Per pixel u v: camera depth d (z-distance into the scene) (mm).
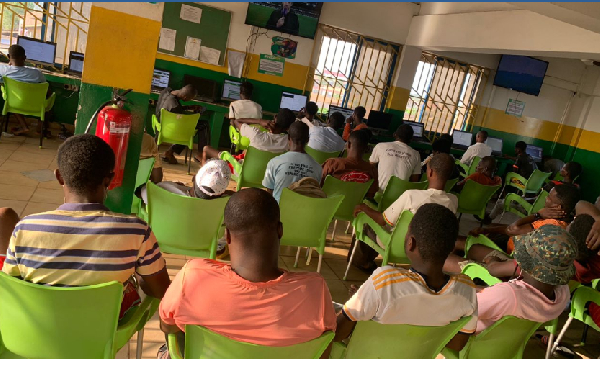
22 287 1269
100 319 1355
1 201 3469
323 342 1295
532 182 6305
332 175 3535
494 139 8602
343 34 7574
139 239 1418
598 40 4637
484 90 8719
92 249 1342
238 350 1239
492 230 3219
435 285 1511
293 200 2727
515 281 1775
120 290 1330
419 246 1488
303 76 7504
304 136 3164
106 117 2262
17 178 4016
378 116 7703
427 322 1503
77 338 1369
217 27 6898
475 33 6266
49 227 1320
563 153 9312
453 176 5023
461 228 5562
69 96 6262
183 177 5191
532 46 5379
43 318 1322
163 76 6684
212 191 2352
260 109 5984
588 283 2752
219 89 7152
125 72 2469
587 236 2633
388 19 7668
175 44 6785
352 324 1520
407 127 4250
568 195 2887
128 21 2400
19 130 5410
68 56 6457
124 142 2352
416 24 7641
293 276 1267
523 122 9047
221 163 2406
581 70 8922
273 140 4523
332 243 4113
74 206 1372
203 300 1220
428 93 8438
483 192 4570
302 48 7375
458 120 8852
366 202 3908
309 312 1257
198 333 1258
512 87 8555
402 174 4152
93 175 1397
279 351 1245
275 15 7008
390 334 1516
